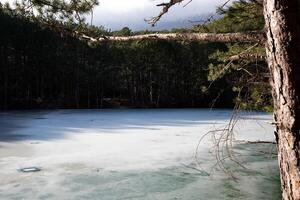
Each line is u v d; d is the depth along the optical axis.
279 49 1.64
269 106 4.40
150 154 14.42
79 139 18.11
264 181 10.30
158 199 8.95
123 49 42.44
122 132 20.69
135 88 44.47
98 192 9.52
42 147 15.79
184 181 10.52
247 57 3.38
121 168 12.15
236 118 3.46
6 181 10.45
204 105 43.31
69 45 38.94
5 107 36.88
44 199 8.94
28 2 4.17
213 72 5.85
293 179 1.63
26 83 40.12
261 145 14.93
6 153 14.38
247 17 5.14
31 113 32.34
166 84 44.09
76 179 10.75
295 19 1.62
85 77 41.75
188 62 42.84
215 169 11.69
